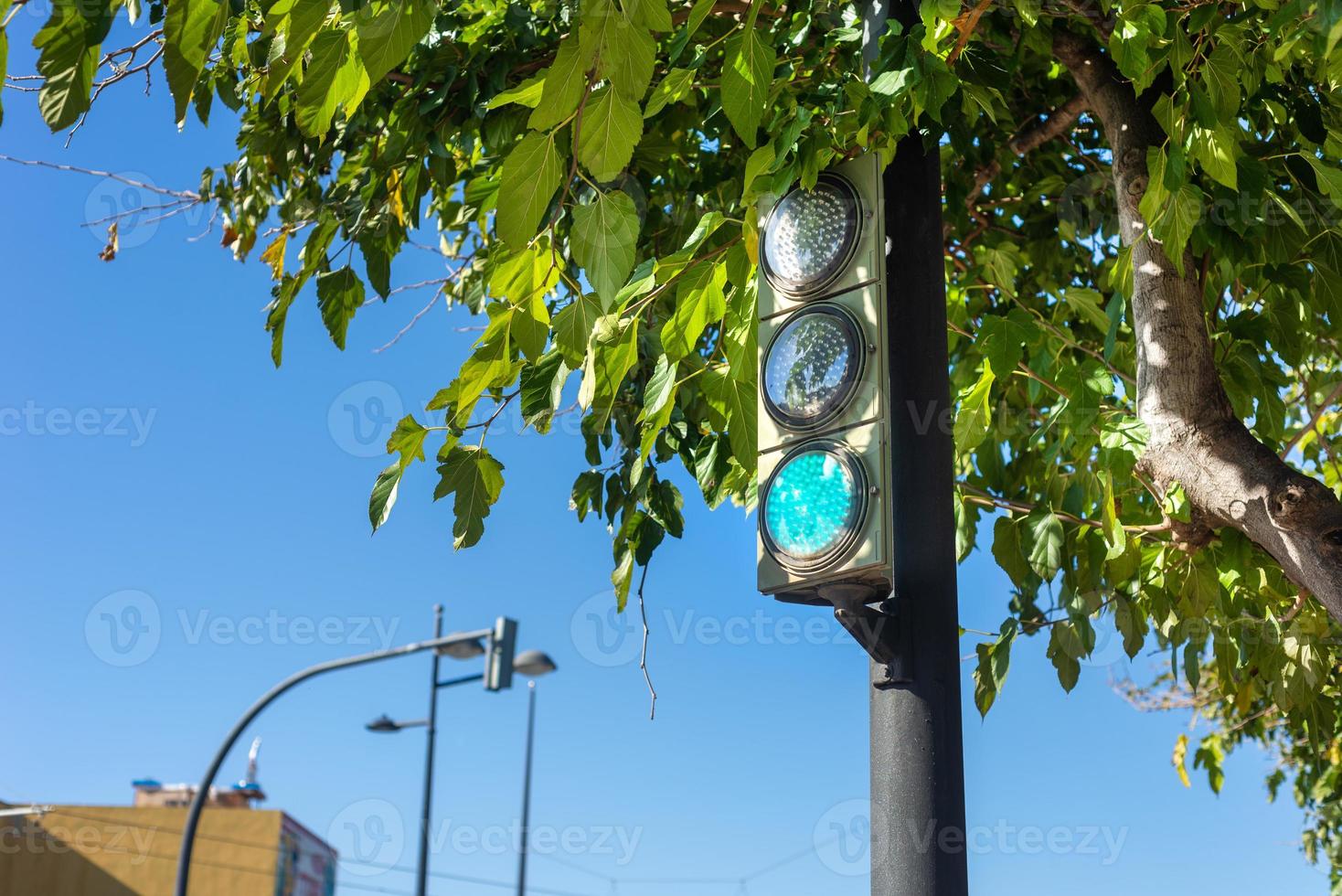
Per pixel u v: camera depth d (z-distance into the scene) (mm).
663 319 4078
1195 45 3207
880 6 3002
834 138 3029
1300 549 3189
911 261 2514
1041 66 5152
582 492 3973
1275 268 3877
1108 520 3633
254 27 3576
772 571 2369
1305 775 7590
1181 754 6477
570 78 2121
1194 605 4082
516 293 2910
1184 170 3000
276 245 4617
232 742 13000
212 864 30578
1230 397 4195
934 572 2281
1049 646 3885
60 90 1785
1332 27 2469
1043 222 5520
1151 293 3602
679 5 3857
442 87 4188
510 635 13047
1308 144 3877
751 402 3225
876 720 2266
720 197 4750
